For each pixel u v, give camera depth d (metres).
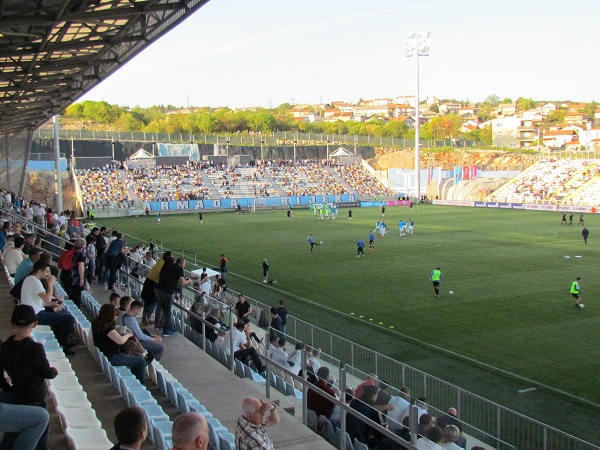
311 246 48.81
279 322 21.83
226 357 14.27
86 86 32.81
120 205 86.44
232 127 165.50
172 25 18.81
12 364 6.95
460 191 105.00
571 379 19.84
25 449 6.35
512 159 121.69
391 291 33.47
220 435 8.73
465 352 22.83
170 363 13.77
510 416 16.45
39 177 83.44
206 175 101.31
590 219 72.50
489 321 27.00
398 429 9.45
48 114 46.72
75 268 16.83
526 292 32.47
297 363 14.28
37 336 11.00
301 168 110.50
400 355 22.59
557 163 105.75
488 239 54.28
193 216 82.69
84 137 103.12
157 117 180.50
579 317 27.34
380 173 112.94
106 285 21.39
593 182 94.94
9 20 14.59
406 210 88.44
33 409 6.41
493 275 37.34
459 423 10.28
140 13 16.05
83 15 15.27
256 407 6.96
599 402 17.98
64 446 7.79
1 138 60.72
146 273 19.97
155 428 8.36
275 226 67.94
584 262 41.62
